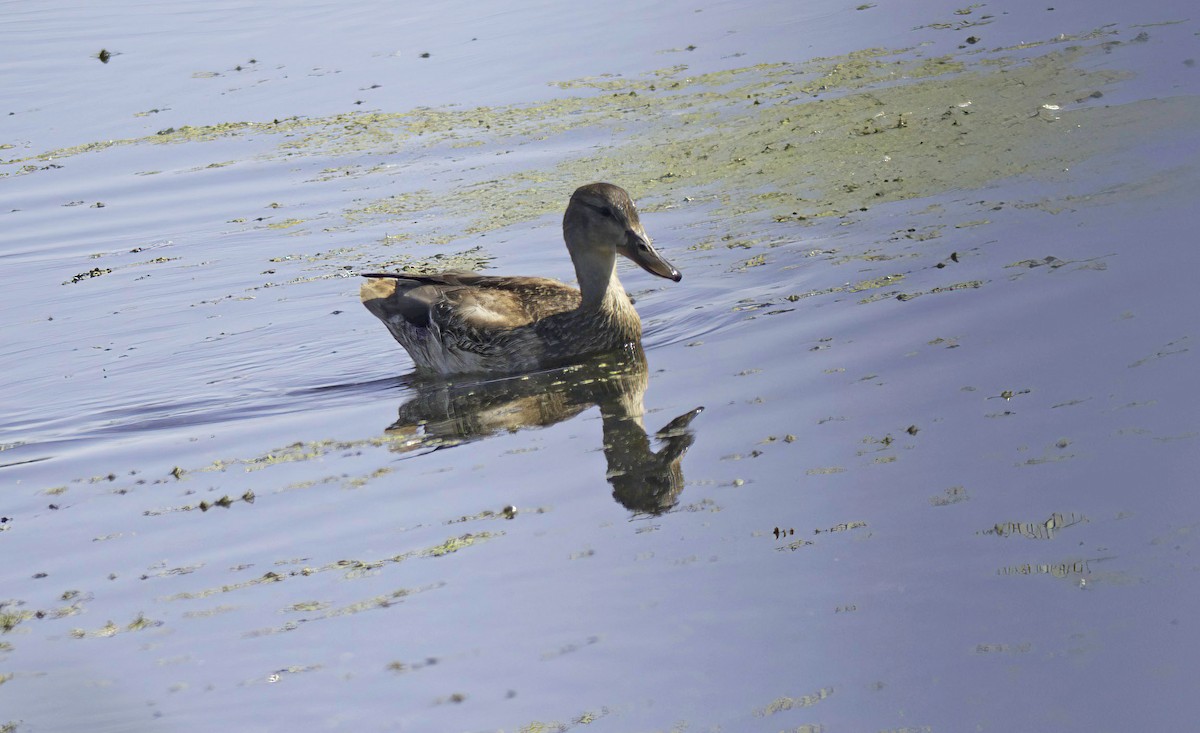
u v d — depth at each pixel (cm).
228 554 1019
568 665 798
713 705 740
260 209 2164
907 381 1141
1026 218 1489
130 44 3522
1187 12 2278
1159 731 675
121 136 2709
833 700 732
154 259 1958
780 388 1191
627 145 2230
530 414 1263
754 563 887
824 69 2486
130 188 2347
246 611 919
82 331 1688
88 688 838
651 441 1132
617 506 1013
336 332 1600
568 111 2511
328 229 2012
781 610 825
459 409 1311
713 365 1290
